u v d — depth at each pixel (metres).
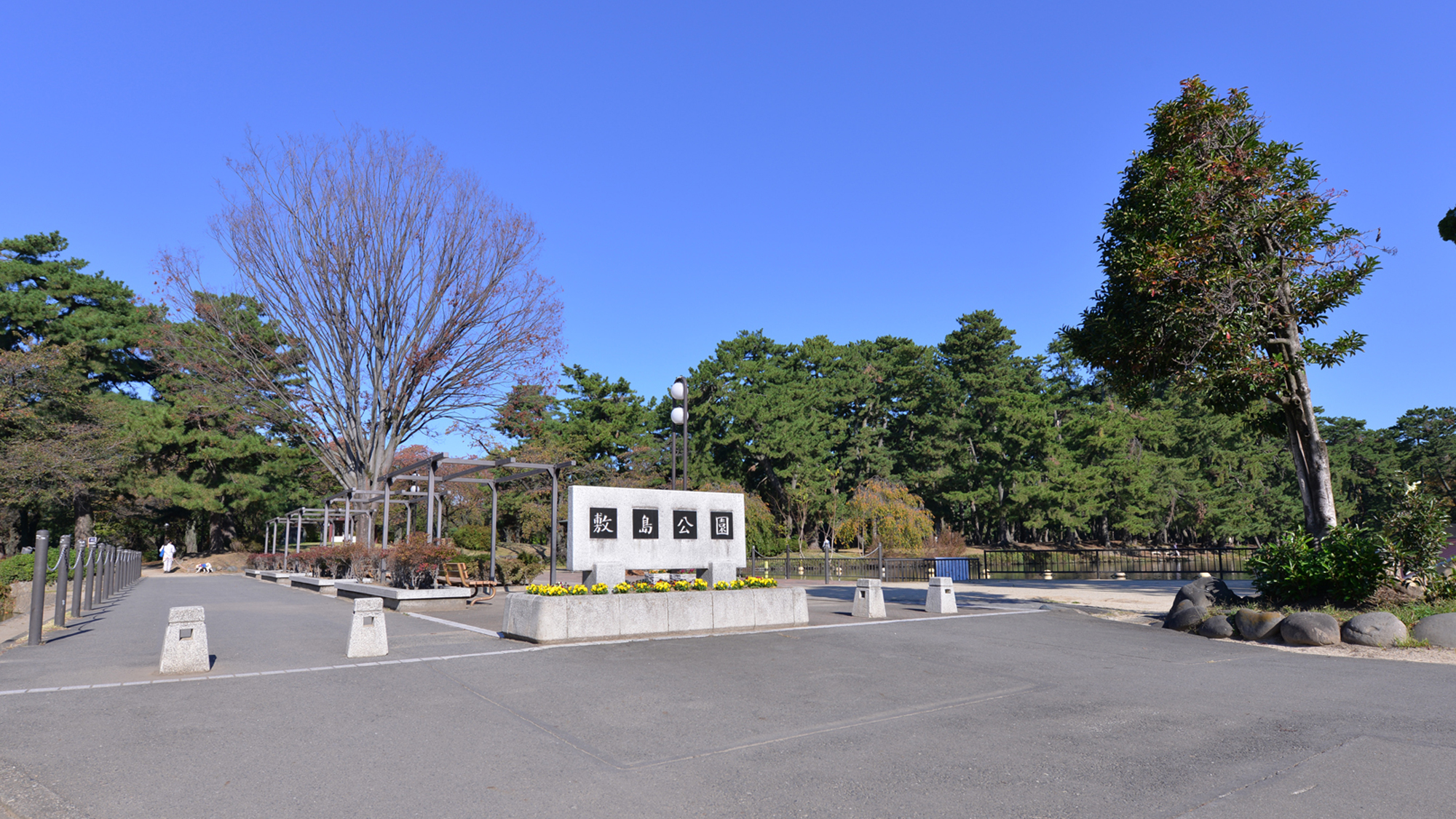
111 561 21.89
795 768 5.45
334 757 5.63
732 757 5.70
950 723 6.68
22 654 10.04
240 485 47.12
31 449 34.41
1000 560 43.31
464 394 32.62
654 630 11.71
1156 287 13.18
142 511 52.53
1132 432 59.38
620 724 6.59
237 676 8.41
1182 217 13.26
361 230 28.77
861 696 7.70
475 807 4.70
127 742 5.93
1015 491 57.66
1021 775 5.29
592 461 47.16
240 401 30.89
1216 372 13.30
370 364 30.91
